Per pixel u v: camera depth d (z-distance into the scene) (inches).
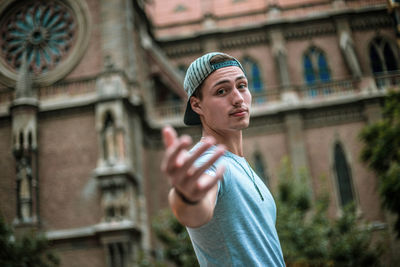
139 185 949.8
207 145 43.6
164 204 1074.1
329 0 1382.9
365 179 1107.9
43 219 892.6
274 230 65.2
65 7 1096.2
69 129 951.6
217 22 1414.9
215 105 66.9
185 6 1456.7
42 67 1058.1
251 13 1405.0
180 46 1379.2
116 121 920.3
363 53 1302.9
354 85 1209.4
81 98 965.8
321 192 868.0
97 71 1027.3
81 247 853.8
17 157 912.9
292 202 798.5
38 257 724.7
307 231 697.6
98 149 930.7
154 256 944.9
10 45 1092.5
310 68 1325.0
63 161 932.0
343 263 731.4
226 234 58.5
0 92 1013.8
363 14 1331.2
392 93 734.5
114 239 831.7
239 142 71.0
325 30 1338.6
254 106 1214.9
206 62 67.4
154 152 1121.4
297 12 1384.1
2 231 713.0
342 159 1143.0
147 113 1111.6
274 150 1159.0
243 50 1357.0
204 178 45.8
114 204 858.1
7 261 687.7
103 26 1052.5
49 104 967.0
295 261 664.4
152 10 1457.9
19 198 884.6
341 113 1174.3
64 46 1067.9
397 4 661.9
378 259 764.6
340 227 782.5
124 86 977.5
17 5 1119.6
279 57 1305.4
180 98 1279.5
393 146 706.8
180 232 719.1
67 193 908.6
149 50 1200.2
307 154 1149.1
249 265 58.5
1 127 954.7
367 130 751.1
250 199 62.1
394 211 720.3
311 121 1178.0
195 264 669.9
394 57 1294.3
